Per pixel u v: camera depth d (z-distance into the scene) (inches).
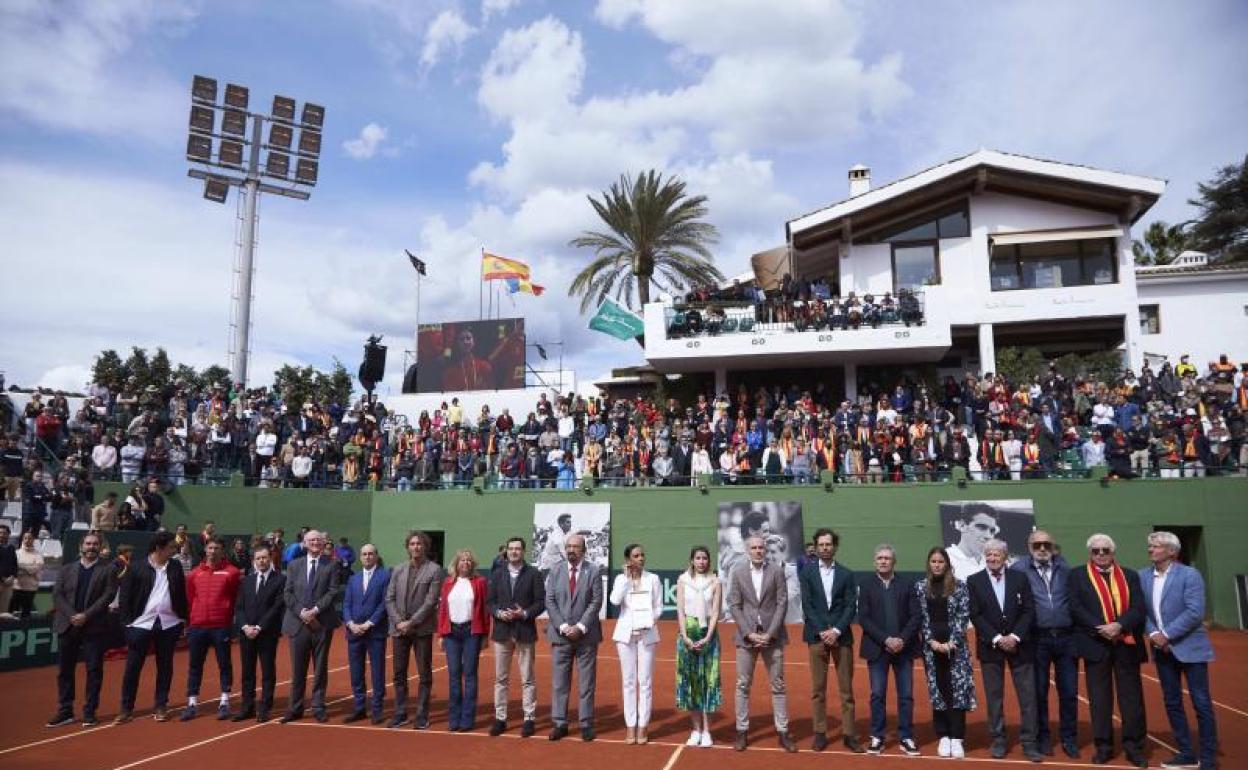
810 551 459.2
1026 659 325.4
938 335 987.9
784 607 343.0
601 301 1294.3
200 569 404.8
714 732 372.8
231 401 973.2
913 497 802.2
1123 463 768.3
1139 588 320.2
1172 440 791.1
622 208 1257.4
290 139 1272.1
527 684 364.2
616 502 864.9
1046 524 772.6
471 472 964.6
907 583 344.2
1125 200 1034.7
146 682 509.4
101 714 412.5
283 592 401.1
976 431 906.1
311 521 876.0
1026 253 1085.1
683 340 1048.2
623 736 361.1
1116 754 330.3
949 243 1085.8
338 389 1562.5
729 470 870.4
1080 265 1069.8
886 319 1010.7
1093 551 327.6
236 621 695.1
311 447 917.2
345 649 650.8
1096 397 878.4
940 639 328.2
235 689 486.9
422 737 357.4
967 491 792.9
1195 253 1295.5
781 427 913.5
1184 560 785.6
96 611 388.5
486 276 1349.7
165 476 787.4
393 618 378.3
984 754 330.3
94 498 753.0
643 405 1029.8
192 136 1202.6
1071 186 1033.5
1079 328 1070.4
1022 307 1051.9
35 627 552.4
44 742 352.8
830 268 1197.1
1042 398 893.8
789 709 423.5
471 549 893.2
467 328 1334.9
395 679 381.4
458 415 1132.5
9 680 506.3
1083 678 519.2
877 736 332.2
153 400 868.6
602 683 501.7
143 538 681.0
